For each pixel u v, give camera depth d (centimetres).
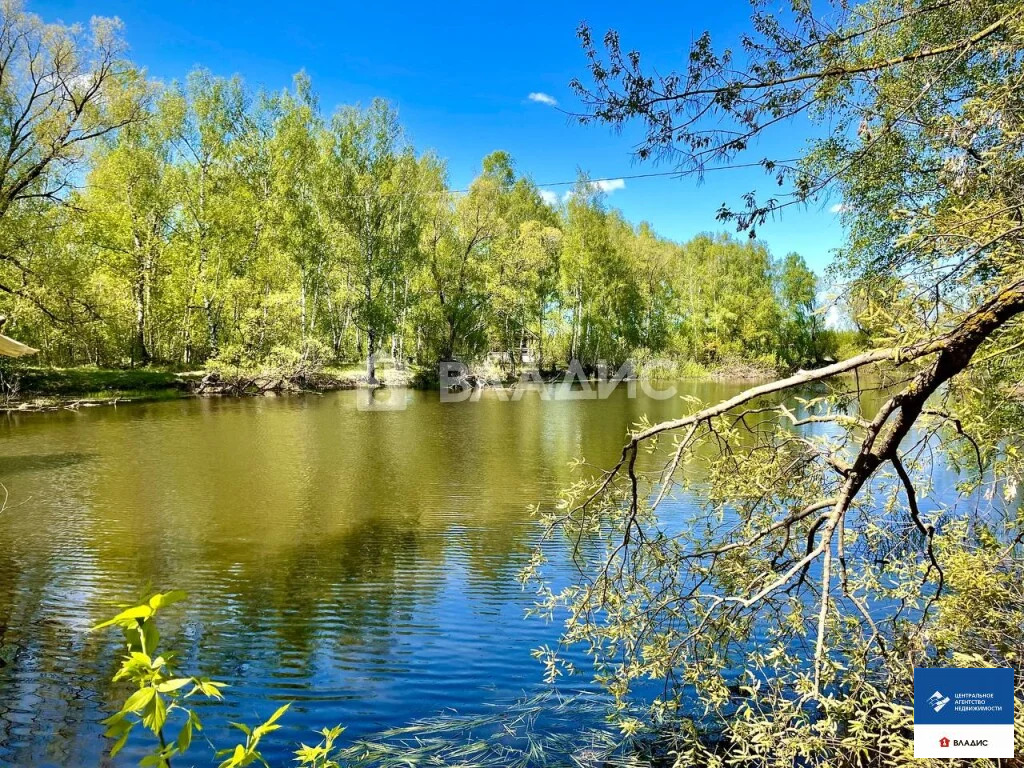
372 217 3086
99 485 1077
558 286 4150
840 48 308
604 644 512
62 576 666
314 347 3088
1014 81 289
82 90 1842
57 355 2770
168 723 408
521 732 392
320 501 991
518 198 4400
